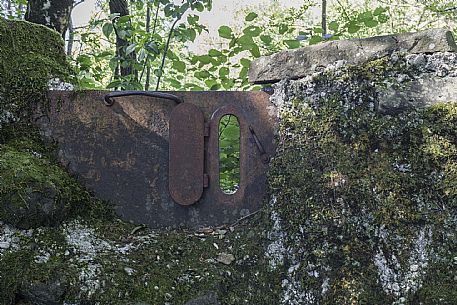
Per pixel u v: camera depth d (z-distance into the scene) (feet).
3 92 8.52
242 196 8.29
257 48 12.27
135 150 8.50
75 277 7.03
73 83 9.20
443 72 7.54
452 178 7.09
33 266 7.06
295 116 8.17
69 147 8.52
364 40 7.98
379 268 7.06
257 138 8.34
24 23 9.14
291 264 7.54
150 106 8.54
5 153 7.90
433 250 6.92
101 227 8.11
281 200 7.92
